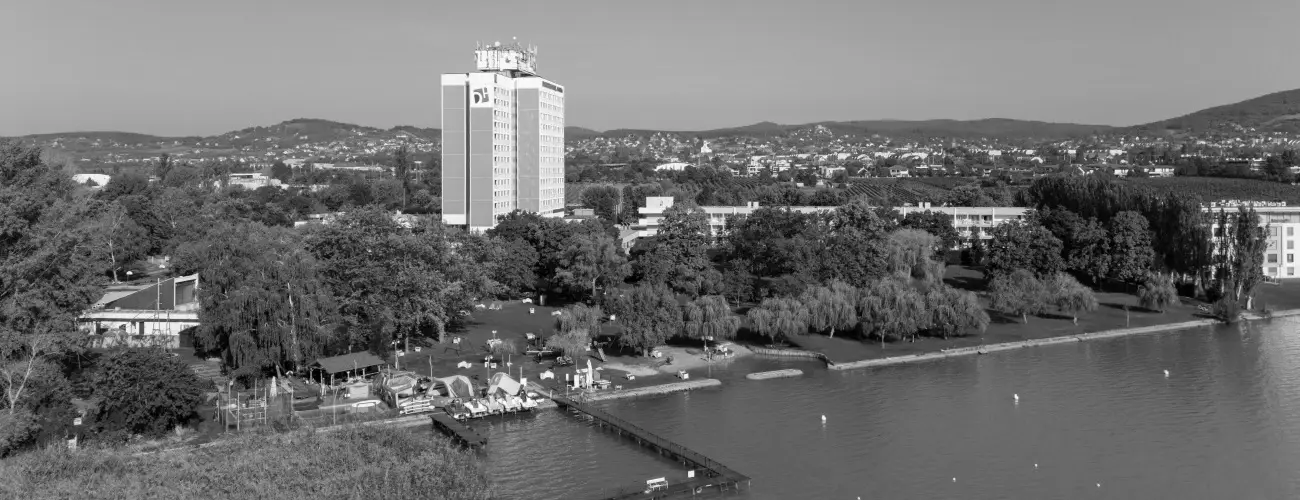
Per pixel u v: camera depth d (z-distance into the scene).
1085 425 149.38
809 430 147.88
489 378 170.88
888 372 184.12
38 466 105.56
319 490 99.81
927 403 162.38
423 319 195.62
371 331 178.62
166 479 104.00
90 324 182.88
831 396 166.75
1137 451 137.38
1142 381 175.12
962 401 163.50
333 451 112.00
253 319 159.50
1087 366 187.62
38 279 151.62
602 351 191.50
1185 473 128.75
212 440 130.75
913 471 130.25
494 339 195.62
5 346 131.12
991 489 123.81
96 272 180.88
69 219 176.38
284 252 177.50
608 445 140.38
